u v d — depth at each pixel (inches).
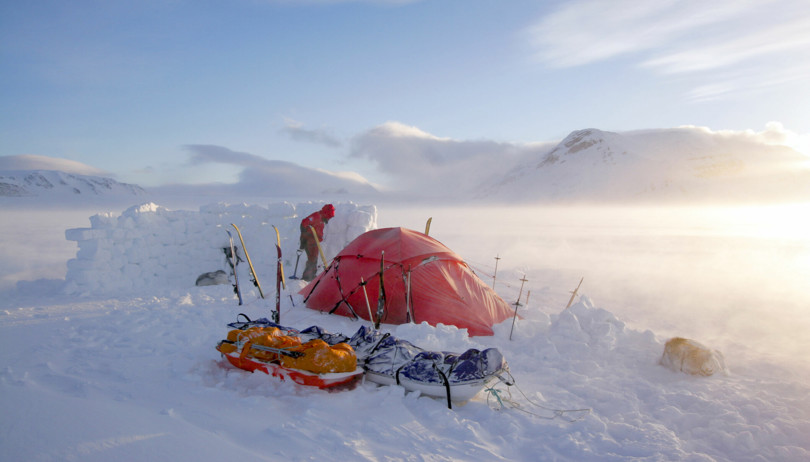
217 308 319.3
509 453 150.9
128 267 393.7
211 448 130.7
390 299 307.3
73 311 308.3
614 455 148.7
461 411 181.3
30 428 134.6
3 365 201.9
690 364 225.0
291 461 128.6
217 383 190.9
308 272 435.2
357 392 188.4
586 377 221.3
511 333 286.2
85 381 182.4
